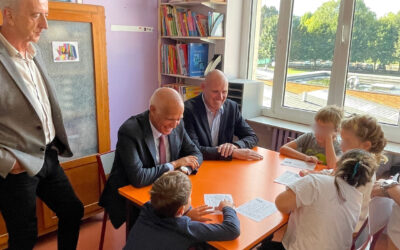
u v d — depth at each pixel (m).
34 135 1.62
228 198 1.61
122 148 1.76
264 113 3.48
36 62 1.70
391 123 2.72
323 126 2.14
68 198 1.89
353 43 2.80
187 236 1.22
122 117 3.38
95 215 2.81
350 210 1.39
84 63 2.38
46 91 1.74
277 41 3.23
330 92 2.99
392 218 1.69
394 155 2.53
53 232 2.55
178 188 1.26
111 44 3.12
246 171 1.97
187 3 3.26
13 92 1.52
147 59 3.48
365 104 2.84
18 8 1.47
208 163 2.10
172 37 3.37
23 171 1.61
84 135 2.49
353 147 1.78
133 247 1.30
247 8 3.34
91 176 2.57
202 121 2.39
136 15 3.27
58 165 1.87
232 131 2.54
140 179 1.69
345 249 1.44
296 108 3.26
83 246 2.37
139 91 3.48
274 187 1.75
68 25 2.24
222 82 2.30
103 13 2.42
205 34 3.15
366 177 1.40
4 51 1.52
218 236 1.24
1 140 1.53
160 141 1.94
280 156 2.27
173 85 3.50
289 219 1.48
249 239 1.28
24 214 1.66
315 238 1.37
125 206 1.86
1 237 2.20
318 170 2.01
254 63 3.49
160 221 1.26
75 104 2.39
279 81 3.30
